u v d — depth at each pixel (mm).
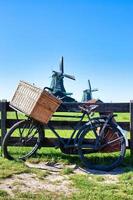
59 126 7277
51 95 6484
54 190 5113
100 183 5516
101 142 6590
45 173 5902
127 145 6457
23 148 7613
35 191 5020
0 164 6176
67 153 6766
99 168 6422
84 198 4777
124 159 6902
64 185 5371
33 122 6734
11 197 4703
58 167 6422
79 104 7082
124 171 6340
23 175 5711
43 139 6855
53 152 7250
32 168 6117
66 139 6805
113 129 6590
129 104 7191
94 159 6844
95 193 4957
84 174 6055
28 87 6586
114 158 6938
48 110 6508
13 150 7328
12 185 5207
